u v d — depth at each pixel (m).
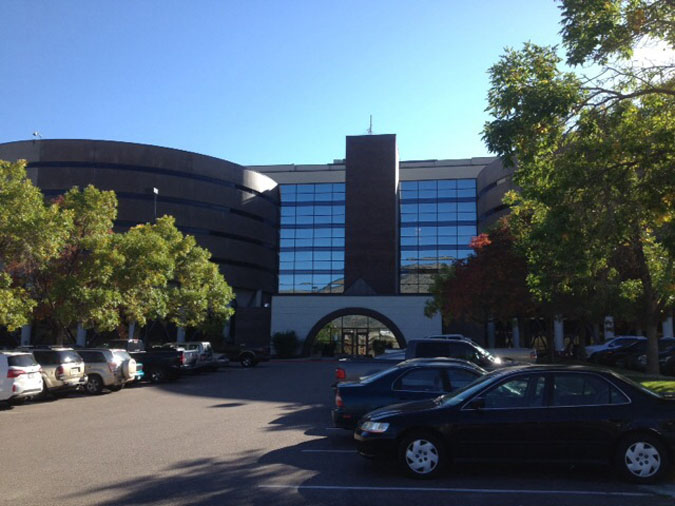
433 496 6.92
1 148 50.59
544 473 8.04
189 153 53.44
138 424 12.95
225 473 8.20
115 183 50.00
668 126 10.99
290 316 47.22
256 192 59.69
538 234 12.46
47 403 17.98
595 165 11.14
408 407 8.34
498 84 11.38
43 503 6.76
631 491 7.12
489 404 7.85
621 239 11.88
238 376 28.23
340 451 9.76
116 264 24.25
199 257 35.88
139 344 28.42
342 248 62.75
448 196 62.00
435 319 45.78
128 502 6.78
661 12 10.54
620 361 28.89
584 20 10.62
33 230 19.11
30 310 20.08
